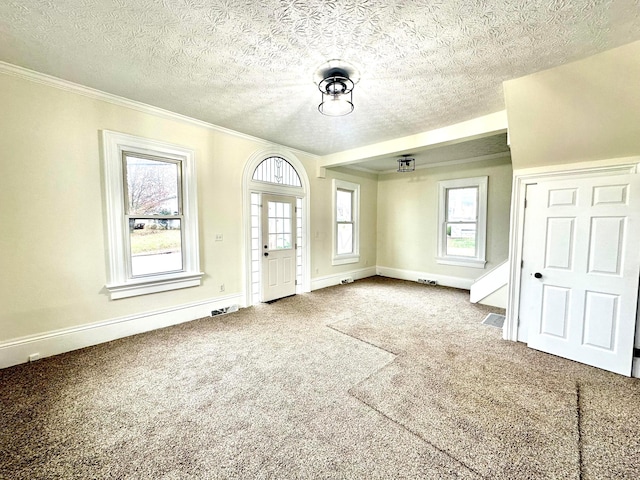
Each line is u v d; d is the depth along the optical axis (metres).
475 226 5.19
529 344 2.82
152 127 3.07
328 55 2.03
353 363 2.48
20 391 2.03
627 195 2.31
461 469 1.40
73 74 2.38
